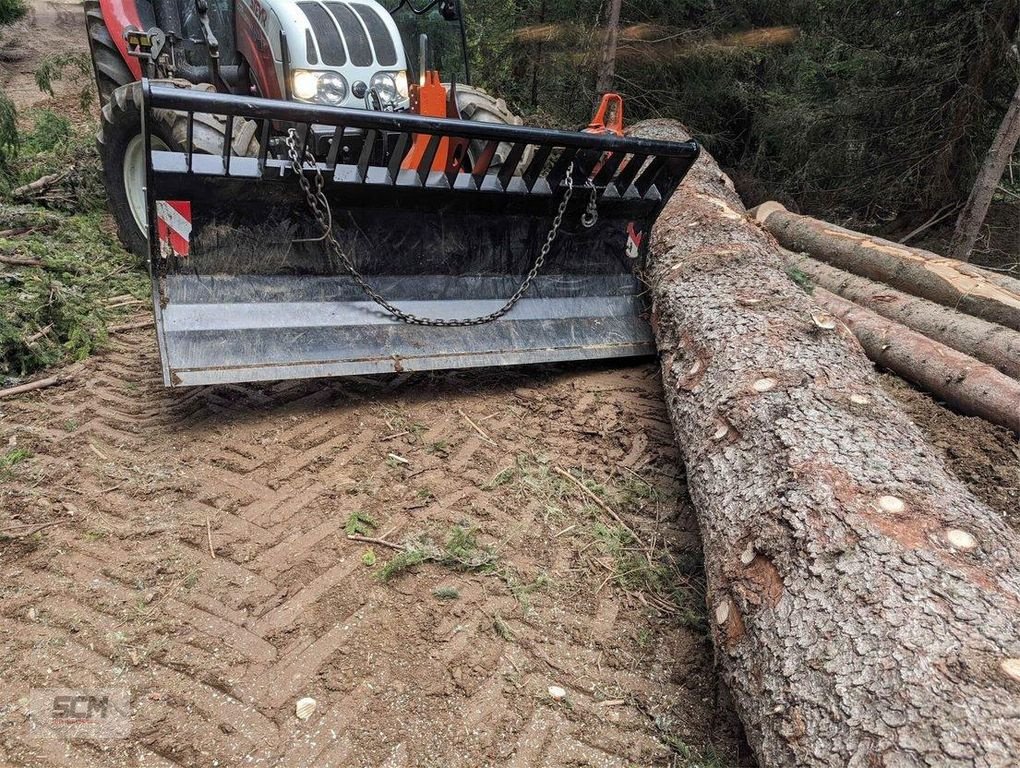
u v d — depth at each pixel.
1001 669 1.63
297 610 2.43
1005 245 8.30
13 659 2.15
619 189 3.92
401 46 3.99
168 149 3.85
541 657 2.40
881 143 8.45
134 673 2.15
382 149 3.71
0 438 3.09
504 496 3.14
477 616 2.52
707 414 3.07
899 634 1.78
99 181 5.90
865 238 6.01
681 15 9.38
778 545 2.21
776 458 2.53
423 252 3.71
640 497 3.27
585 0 9.20
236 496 2.91
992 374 4.04
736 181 10.04
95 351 3.86
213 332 3.23
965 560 1.96
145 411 3.41
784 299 3.70
